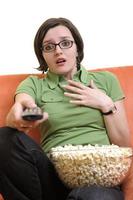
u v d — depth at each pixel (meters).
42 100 1.32
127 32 1.72
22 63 1.72
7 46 1.72
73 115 1.26
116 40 1.72
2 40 1.72
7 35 1.73
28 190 1.04
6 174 1.03
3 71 1.72
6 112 1.43
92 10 1.73
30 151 1.02
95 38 1.72
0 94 1.46
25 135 1.07
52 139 1.27
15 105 1.14
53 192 1.10
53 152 1.06
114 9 1.73
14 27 1.73
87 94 1.27
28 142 1.04
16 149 1.02
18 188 1.04
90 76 1.39
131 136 1.36
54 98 1.31
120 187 1.14
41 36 1.36
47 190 1.08
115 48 1.72
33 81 1.39
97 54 1.72
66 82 1.35
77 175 0.99
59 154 1.02
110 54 1.72
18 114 1.05
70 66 1.34
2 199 1.18
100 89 1.35
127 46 1.71
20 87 1.35
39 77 1.45
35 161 1.03
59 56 1.32
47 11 1.74
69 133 1.25
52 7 1.74
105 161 0.97
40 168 1.05
